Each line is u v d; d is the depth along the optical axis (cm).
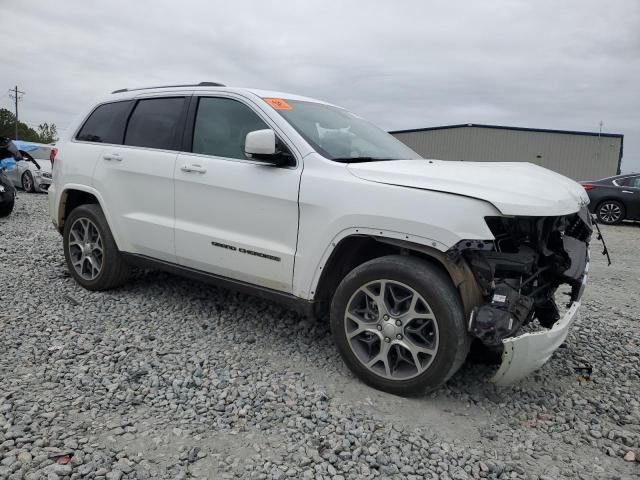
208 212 401
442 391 338
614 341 456
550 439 294
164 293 502
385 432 287
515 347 286
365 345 340
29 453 247
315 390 328
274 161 359
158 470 244
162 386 326
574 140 3384
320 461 257
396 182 318
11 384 315
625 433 301
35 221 954
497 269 306
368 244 353
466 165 369
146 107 470
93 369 342
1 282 514
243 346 391
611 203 1435
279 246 363
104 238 477
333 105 464
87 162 491
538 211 291
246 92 405
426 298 305
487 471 259
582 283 354
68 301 470
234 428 283
